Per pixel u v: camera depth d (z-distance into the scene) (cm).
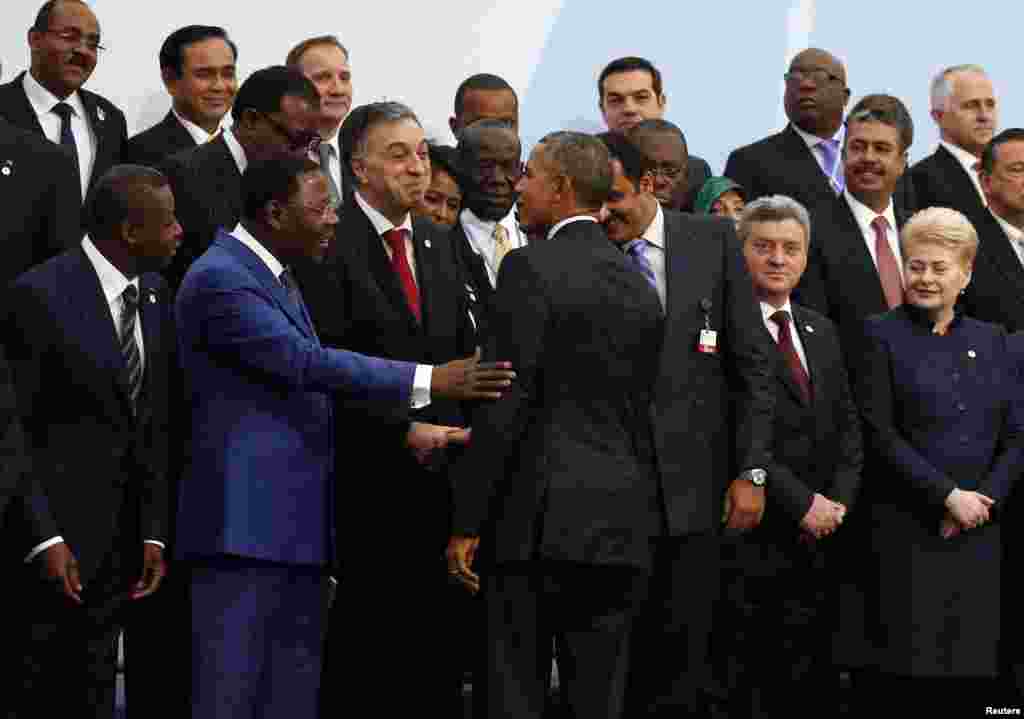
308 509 1137
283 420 1134
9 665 1155
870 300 1488
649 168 1272
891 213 1530
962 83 1666
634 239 1255
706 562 1223
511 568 1141
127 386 1163
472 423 1145
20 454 1103
